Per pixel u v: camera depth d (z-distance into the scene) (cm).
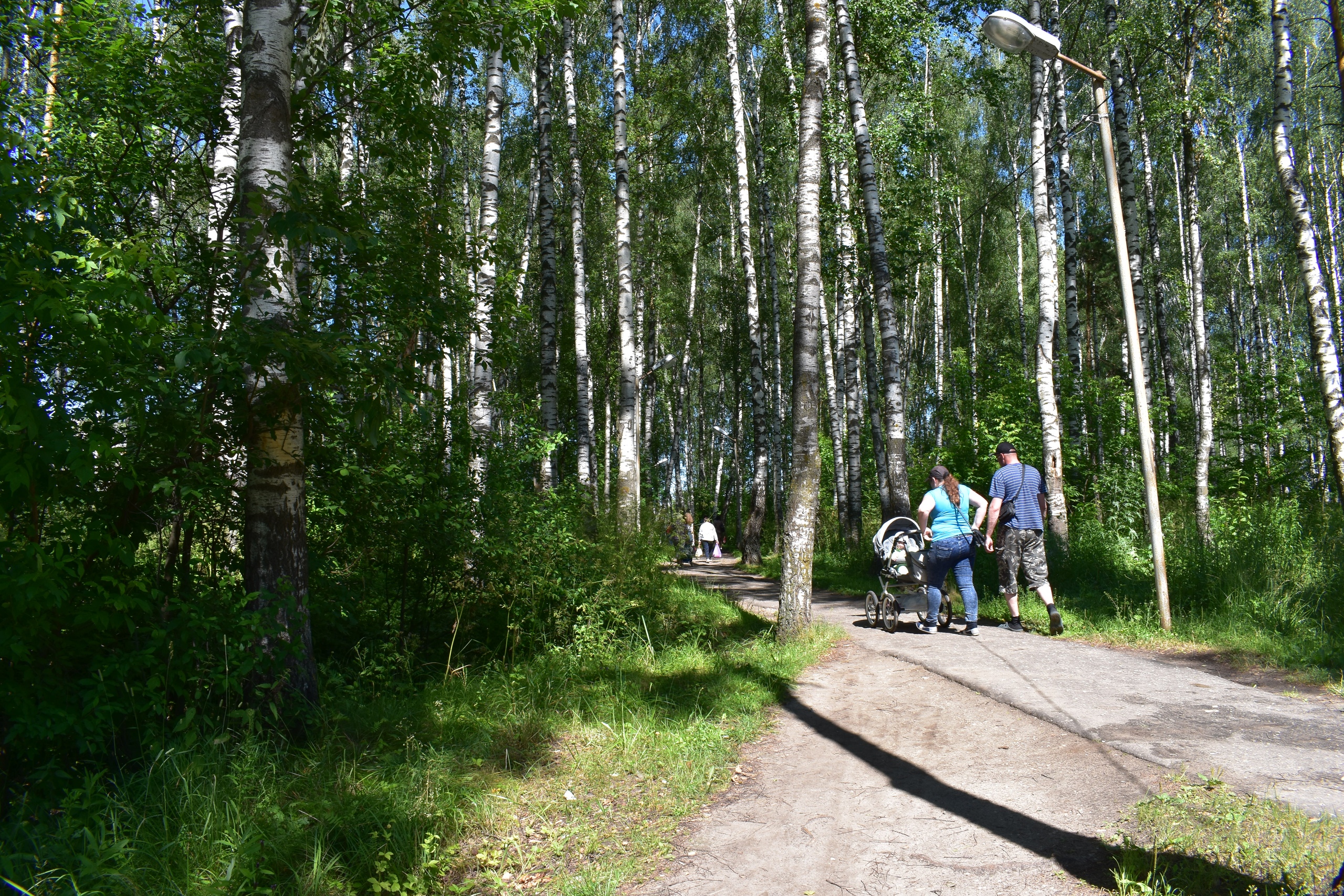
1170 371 2058
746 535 2078
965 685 595
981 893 307
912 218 1770
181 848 317
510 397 965
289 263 446
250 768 382
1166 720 482
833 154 1734
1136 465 1644
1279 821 325
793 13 2145
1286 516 1004
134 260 379
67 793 348
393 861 334
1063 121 1675
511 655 704
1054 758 439
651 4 2611
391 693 582
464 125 1809
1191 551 905
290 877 319
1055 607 784
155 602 432
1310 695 537
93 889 286
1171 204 2844
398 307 620
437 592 748
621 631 798
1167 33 1588
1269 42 2512
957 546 802
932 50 1864
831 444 2881
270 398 458
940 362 3000
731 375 4178
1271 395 1791
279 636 453
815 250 828
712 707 563
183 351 391
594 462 1794
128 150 539
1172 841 320
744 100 2866
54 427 351
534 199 2694
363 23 614
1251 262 2648
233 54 609
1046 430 1198
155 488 413
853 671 680
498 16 616
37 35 520
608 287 2870
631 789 430
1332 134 2647
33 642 370
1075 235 1667
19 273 335
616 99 1527
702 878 340
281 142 487
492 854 356
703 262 3744
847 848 358
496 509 778
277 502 467
